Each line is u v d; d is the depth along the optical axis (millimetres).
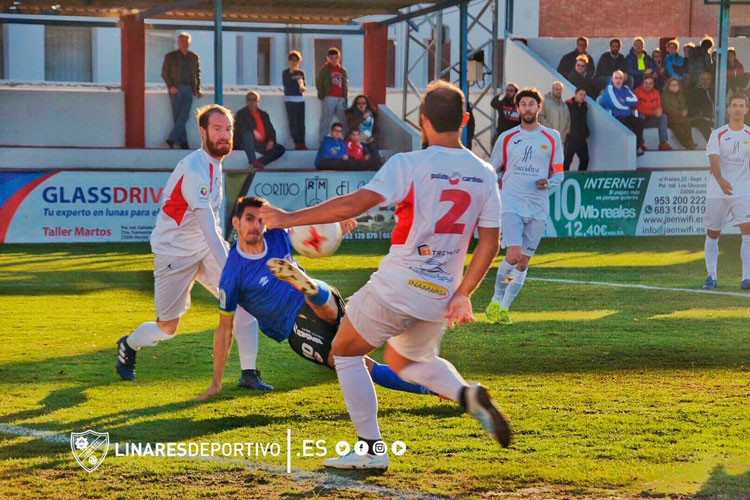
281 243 6938
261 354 9359
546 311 12156
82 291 13812
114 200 20828
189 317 11664
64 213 20562
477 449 6047
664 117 25938
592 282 15039
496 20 27062
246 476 5523
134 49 24594
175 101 24156
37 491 5262
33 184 20391
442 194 5301
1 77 33875
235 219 6754
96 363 8789
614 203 23031
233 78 36156
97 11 24625
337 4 23156
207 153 7629
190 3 22172
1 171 20203
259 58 38094
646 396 7535
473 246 19875
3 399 7363
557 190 22562
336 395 7578
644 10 37719
